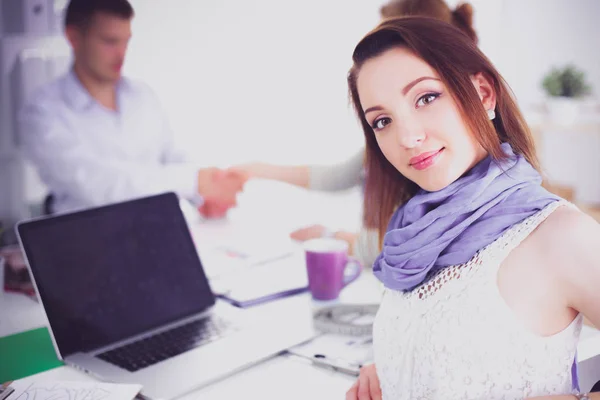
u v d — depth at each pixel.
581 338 1.05
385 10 1.60
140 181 1.92
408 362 0.81
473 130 0.79
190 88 2.06
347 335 1.08
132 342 1.06
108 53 1.87
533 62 3.09
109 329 1.07
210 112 2.12
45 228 1.08
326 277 1.22
